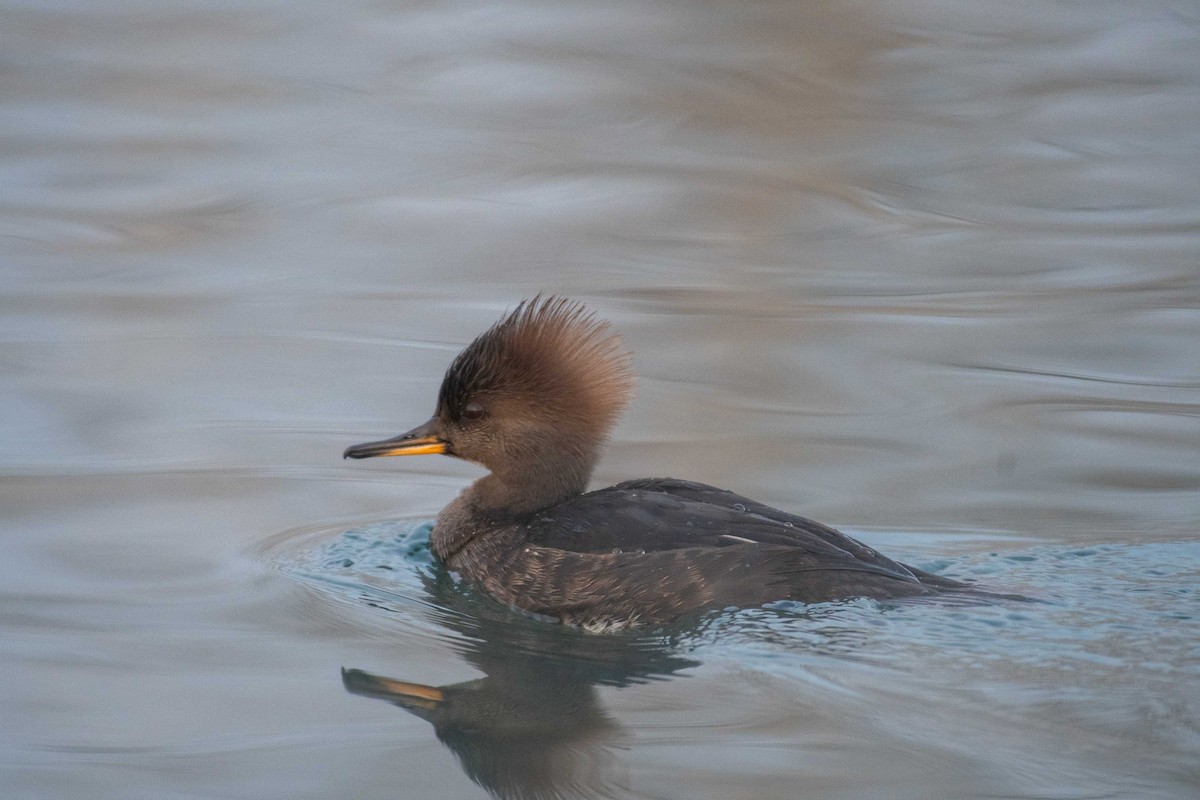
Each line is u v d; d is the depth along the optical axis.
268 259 18.67
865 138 22.02
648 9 26.06
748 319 16.98
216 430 14.30
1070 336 16.52
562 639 10.41
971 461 13.81
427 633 10.51
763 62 24.16
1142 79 23.69
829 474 13.57
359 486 13.48
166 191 20.41
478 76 23.80
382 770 8.40
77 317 16.86
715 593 10.28
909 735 8.44
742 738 8.66
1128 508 12.87
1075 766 8.01
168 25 25.84
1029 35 25.17
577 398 11.63
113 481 13.16
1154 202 20.30
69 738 8.67
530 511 11.77
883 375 15.62
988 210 20.20
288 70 24.17
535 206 20.20
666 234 19.34
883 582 10.34
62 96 23.09
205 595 11.00
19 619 10.38
